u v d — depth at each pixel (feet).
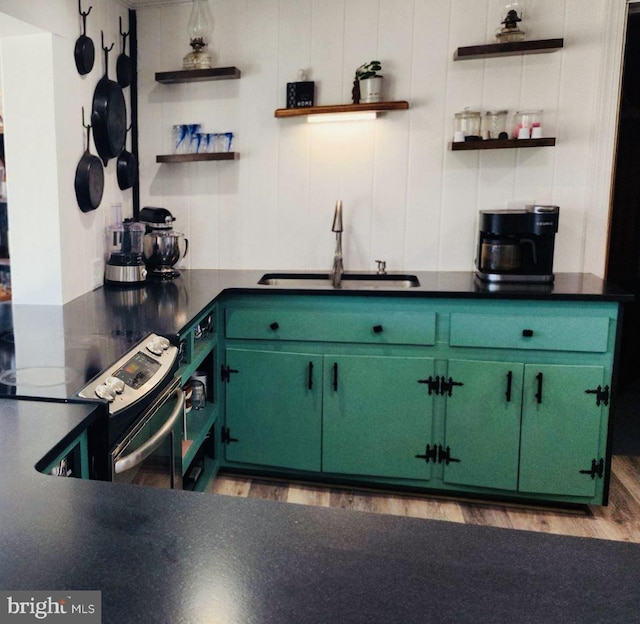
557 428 7.57
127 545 2.41
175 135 9.77
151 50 9.68
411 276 9.09
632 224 9.05
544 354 7.49
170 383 5.68
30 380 4.48
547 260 8.13
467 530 2.59
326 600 2.08
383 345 7.81
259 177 9.74
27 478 3.00
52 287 7.55
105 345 5.45
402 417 7.92
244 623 1.96
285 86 9.40
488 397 7.64
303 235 9.79
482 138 8.92
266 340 8.10
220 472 8.86
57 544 2.41
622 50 8.50
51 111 7.23
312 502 8.00
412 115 9.16
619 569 2.30
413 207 9.40
